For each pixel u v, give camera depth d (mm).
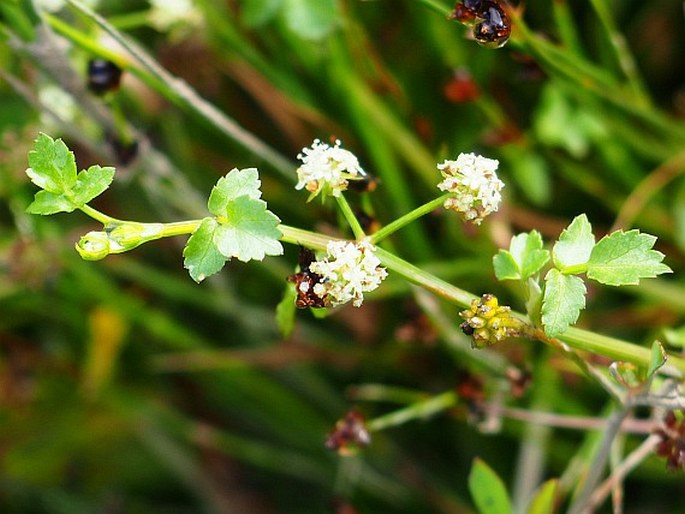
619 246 194
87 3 307
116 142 287
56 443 395
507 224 324
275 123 355
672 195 338
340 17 294
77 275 335
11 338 374
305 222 340
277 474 403
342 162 195
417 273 201
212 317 378
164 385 388
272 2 283
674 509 350
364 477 359
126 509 400
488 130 324
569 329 208
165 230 191
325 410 370
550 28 326
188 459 394
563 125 321
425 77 340
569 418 266
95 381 370
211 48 323
